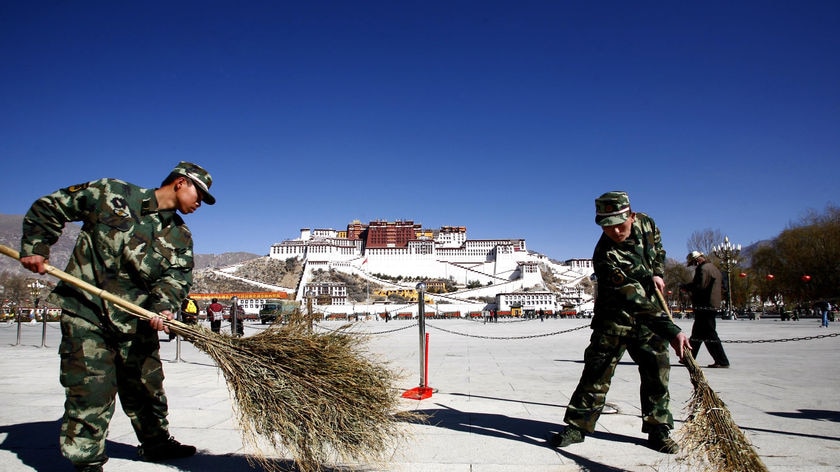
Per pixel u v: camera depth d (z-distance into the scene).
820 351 14.13
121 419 5.59
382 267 157.50
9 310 57.66
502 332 28.92
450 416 5.54
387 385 3.82
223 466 3.87
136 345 3.82
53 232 3.62
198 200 3.98
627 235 4.32
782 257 59.84
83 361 3.46
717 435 3.35
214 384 8.19
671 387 7.71
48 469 3.83
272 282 144.62
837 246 53.38
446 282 149.88
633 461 3.91
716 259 60.38
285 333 3.75
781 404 6.09
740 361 11.35
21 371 10.03
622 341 4.31
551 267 174.38
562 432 4.37
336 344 3.77
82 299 3.52
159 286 3.83
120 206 3.69
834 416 5.39
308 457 3.51
